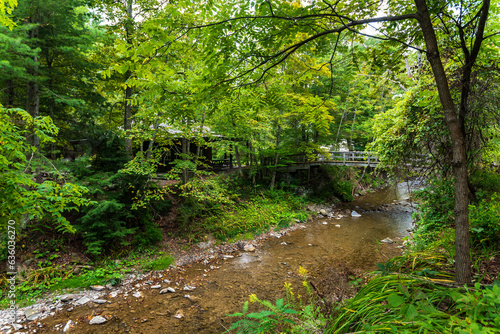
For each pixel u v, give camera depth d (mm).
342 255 8070
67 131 9945
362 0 2432
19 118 3881
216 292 6016
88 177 7238
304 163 16219
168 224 9500
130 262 7395
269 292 5895
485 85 2770
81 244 7406
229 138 11609
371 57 2934
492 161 5887
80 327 4766
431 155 4770
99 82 9836
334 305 2471
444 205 4805
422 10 1914
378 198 17047
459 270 1859
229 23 2008
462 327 1280
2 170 2178
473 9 2682
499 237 2965
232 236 9883
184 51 2303
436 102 3662
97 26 8875
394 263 2963
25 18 6980
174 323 4875
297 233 10781
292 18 1873
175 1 2006
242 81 2576
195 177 9672
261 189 14578
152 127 9117
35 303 5500
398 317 1597
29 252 6656
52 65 8742
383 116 6219
